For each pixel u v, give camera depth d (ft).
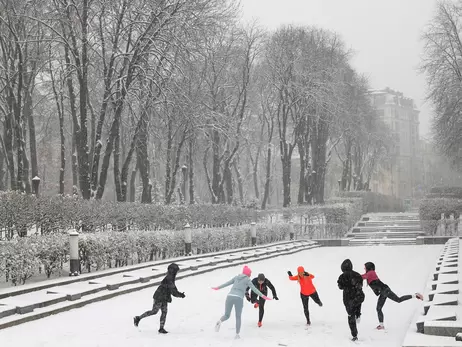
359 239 141.79
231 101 164.45
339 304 53.06
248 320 45.65
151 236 78.59
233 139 143.64
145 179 120.26
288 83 159.94
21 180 100.12
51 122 168.66
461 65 148.66
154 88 103.86
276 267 85.46
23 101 112.68
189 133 133.90
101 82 122.42
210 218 114.32
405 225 160.45
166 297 41.04
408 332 36.29
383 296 41.09
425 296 54.44
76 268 59.82
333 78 171.22
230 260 88.48
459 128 144.77
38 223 67.46
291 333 40.47
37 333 39.47
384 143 246.27
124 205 86.58
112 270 65.92
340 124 187.01
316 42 174.91
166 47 94.84
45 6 96.43
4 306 43.73
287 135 208.74
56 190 192.44
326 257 103.04
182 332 40.86
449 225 134.10
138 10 92.48
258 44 151.84
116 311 48.06
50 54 110.73
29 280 56.95
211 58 127.85
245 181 232.73
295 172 294.66
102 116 94.53
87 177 92.79
